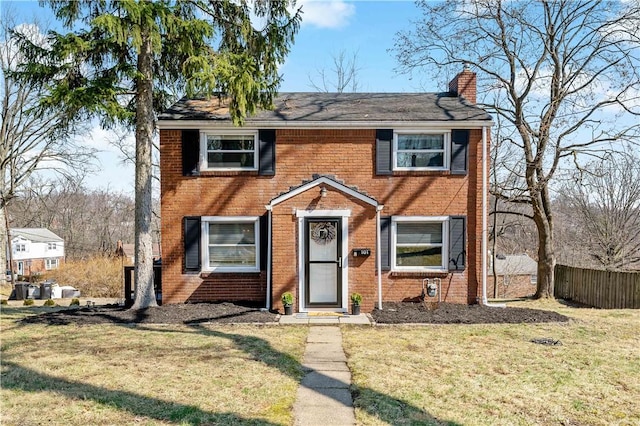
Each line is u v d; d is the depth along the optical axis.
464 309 10.92
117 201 47.47
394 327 9.35
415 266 11.78
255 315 10.12
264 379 6.04
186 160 11.55
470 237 11.77
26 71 9.69
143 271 10.99
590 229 26.75
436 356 7.23
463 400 5.39
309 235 10.69
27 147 25.81
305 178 11.70
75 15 9.68
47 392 5.48
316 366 6.66
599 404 5.32
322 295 10.74
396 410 5.05
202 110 12.16
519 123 15.59
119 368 6.45
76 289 22.25
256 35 11.02
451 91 14.68
